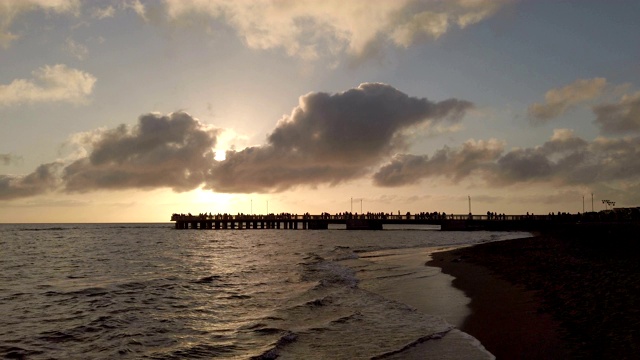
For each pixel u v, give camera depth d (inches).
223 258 1621.6
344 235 3513.8
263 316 650.2
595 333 426.0
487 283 821.9
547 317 513.7
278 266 1305.4
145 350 499.8
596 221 3250.5
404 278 971.3
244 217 4539.9
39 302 778.8
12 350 502.9
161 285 950.4
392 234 3624.5
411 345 470.6
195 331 576.4
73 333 573.3
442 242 2507.4
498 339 464.1
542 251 1246.3
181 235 3843.5
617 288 590.2
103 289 904.3
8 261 1576.0
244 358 459.2
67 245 2508.6
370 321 590.6
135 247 2308.1
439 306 663.1
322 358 442.0
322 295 799.7
